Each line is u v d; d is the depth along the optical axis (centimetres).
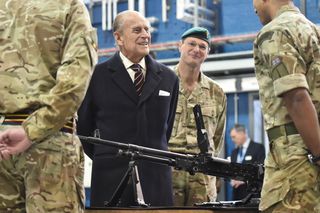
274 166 292
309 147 281
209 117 507
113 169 411
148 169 411
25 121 249
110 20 1004
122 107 423
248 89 946
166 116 433
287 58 284
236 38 924
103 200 411
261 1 309
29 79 263
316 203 286
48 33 264
